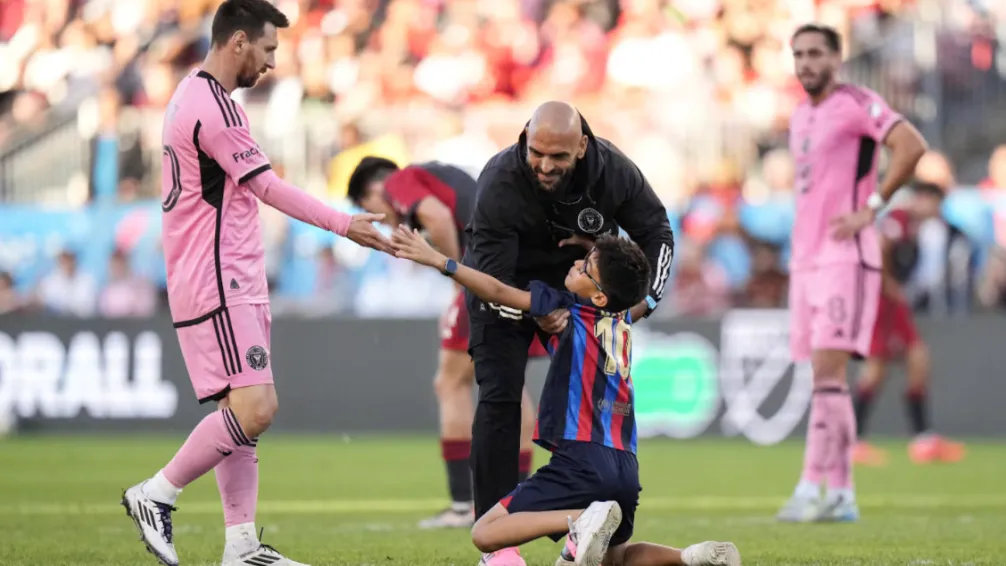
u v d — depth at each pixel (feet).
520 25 229.04
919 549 76.64
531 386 170.50
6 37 220.43
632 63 222.28
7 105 214.90
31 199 192.24
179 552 74.79
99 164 192.95
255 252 62.23
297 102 211.82
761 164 203.82
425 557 72.79
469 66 223.71
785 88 219.82
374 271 187.73
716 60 223.10
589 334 59.11
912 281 184.03
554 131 59.98
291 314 185.47
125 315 183.42
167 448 162.50
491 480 67.51
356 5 227.40
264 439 178.40
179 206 61.11
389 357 181.78
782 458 157.17
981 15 218.59
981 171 210.59
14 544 78.54
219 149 60.29
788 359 179.42
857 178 98.68
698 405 180.14
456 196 90.22
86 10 223.51
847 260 98.12
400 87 221.25
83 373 179.32
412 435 181.78
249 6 62.44
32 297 185.06
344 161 191.93
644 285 59.88
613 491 57.77
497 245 65.57
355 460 151.94
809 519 96.53
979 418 179.83
